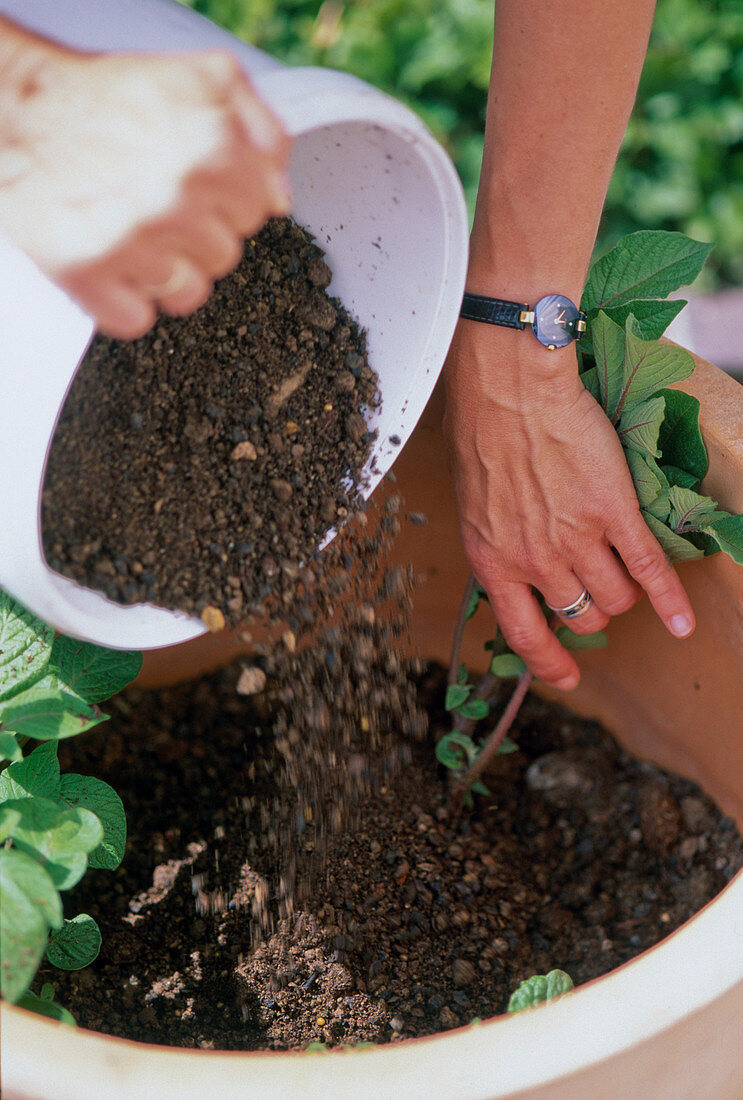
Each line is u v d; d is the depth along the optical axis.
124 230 0.63
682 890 1.25
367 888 1.24
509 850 1.32
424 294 0.96
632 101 0.96
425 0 2.67
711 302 2.74
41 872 0.73
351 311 1.04
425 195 0.88
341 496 1.04
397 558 1.43
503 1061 0.64
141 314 0.68
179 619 0.94
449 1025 1.11
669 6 2.71
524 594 1.19
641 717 1.39
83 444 0.89
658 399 1.01
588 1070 0.64
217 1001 1.10
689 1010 0.67
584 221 0.99
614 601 1.16
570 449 1.06
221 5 2.64
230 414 0.97
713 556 1.11
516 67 0.93
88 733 1.38
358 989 1.13
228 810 1.32
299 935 1.18
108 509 0.90
